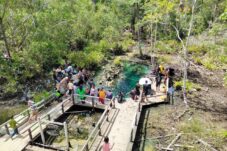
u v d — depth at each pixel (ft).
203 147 51.06
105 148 41.73
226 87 83.30
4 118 62.80
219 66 102.83
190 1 99.35
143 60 113.39
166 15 105.81
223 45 102.83
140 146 51.08
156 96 69.92
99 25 126.21
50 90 77.92
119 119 56.75
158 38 140.36
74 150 48.32
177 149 50.44
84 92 65.16
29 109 54.80
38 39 87.15
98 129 50.08
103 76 91.40
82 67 96.12
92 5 144.25
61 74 77.77
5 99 73.41
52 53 91.61
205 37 126.11
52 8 97.60
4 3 80.38
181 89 79.36
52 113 59.00
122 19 141.08
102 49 118.01
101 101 62.54
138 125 57.77
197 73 95.76
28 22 87.04
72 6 123.03
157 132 55.98
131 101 65.92
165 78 78.07
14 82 78.33
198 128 57.72
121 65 105.81
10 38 90.02
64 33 98.99
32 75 85.20
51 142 51.01
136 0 121.29
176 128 57.67
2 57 81.05
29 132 47.42
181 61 108.99
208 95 76.95
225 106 70.08
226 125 59.88
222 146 51.55
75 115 61.57
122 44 131.23
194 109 67.10
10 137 48.98
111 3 151.94
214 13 138.00
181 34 137.39
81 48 118.11
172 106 67.67
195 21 127.34
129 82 87.04
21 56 87.20
